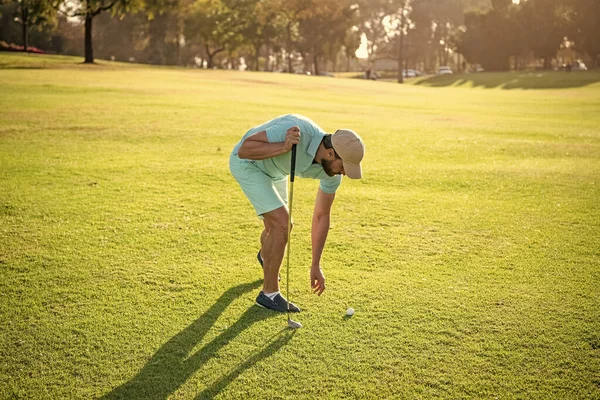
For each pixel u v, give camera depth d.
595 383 3.39
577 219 6.73
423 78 76.12
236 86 28.00
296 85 32.28
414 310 4.29
